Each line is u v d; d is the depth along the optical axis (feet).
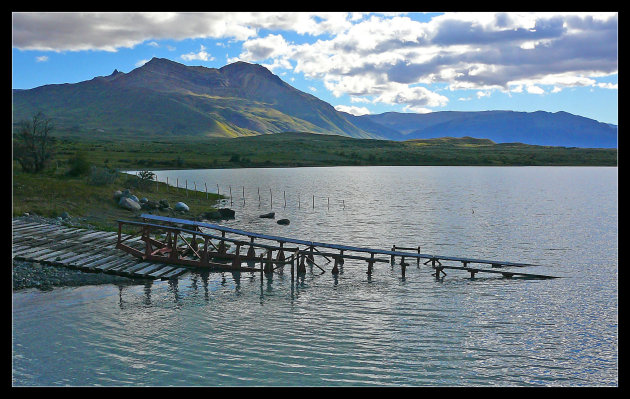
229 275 117.19
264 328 82.99
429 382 65.87
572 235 178.19
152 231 153.79
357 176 510.17
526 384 65.92
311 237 168.96
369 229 186.39
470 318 90.43
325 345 76.64
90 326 81.10
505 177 531.09
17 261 109.70
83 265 110.22
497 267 130.82
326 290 107.65
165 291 101.81
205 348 74.18
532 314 93.15
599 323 88.17
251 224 193.16
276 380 65.05
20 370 65.51
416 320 88.99
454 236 174.50
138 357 70.44
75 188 192.95
